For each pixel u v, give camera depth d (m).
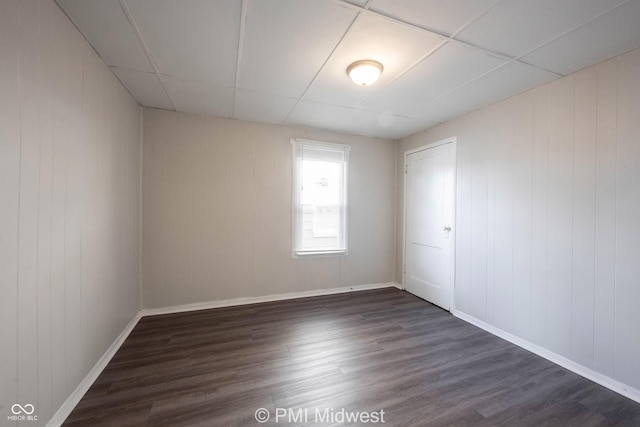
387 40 1.68
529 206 2.24
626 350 1.69
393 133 3.68
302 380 1.77
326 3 1.37
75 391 1.54
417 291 3.56
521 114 2.32
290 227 3.40
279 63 1.96
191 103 2.70
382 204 3.95
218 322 2.66
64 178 1.45
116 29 1.58
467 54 1.81
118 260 2.21
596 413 1.53
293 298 3.42
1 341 1.05
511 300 2.37
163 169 2.87
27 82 1.18
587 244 1.88
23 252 1.16
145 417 1.44
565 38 1.61
